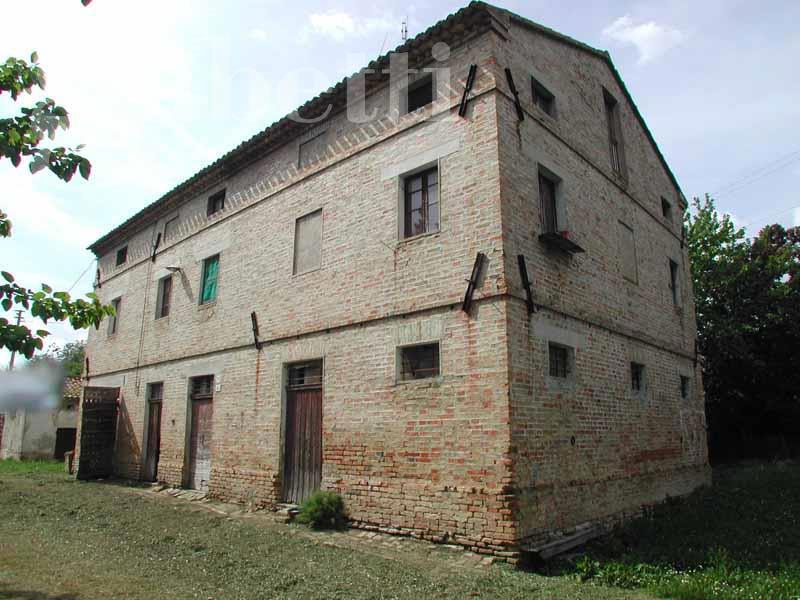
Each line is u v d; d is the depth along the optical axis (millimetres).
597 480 9406
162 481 14414
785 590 6180
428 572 6789
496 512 7555
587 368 9812
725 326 19922
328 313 10742
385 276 9828
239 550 7695
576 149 10891
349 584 6203
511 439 7672
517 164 9039
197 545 7930
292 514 10078
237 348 12844
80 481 16078
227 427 12609
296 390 11281
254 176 13578
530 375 8305
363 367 9820
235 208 13938
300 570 6730
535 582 6484
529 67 10008
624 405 10812
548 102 10602
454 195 9094
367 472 9328
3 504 11406
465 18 9242
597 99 12336
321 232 11422
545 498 8070
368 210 10438
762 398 21125
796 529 9430
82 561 6973
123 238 19156
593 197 11219
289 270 11898
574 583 6559
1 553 7227
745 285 20609
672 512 10758
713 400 21734
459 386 8367
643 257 13047
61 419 25344
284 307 11805
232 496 11969
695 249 21500
